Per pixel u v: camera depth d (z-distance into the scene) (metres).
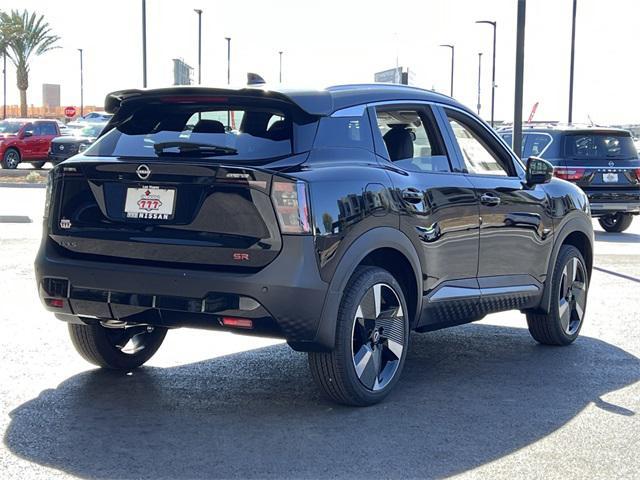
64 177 5.53
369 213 5.46
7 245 13.12
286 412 5.56
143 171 5.26
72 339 6.20
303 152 5.32
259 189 5.06
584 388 6.27
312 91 5.53
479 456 4.84
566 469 4.68
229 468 4.59
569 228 7.49
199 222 5.18
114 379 6.25
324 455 4.81
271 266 5.06
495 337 7.98
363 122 5.80
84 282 5.40
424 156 6.21
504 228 6.73
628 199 16.59
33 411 5.47
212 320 5.17
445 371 6.70
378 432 5.21
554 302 7.41
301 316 5.13
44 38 61.41
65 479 4.40
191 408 5.61
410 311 6.04
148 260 5.29
